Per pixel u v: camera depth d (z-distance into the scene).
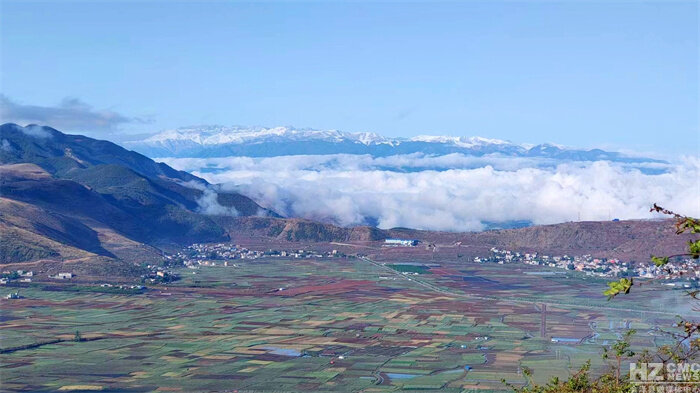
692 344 38.84
